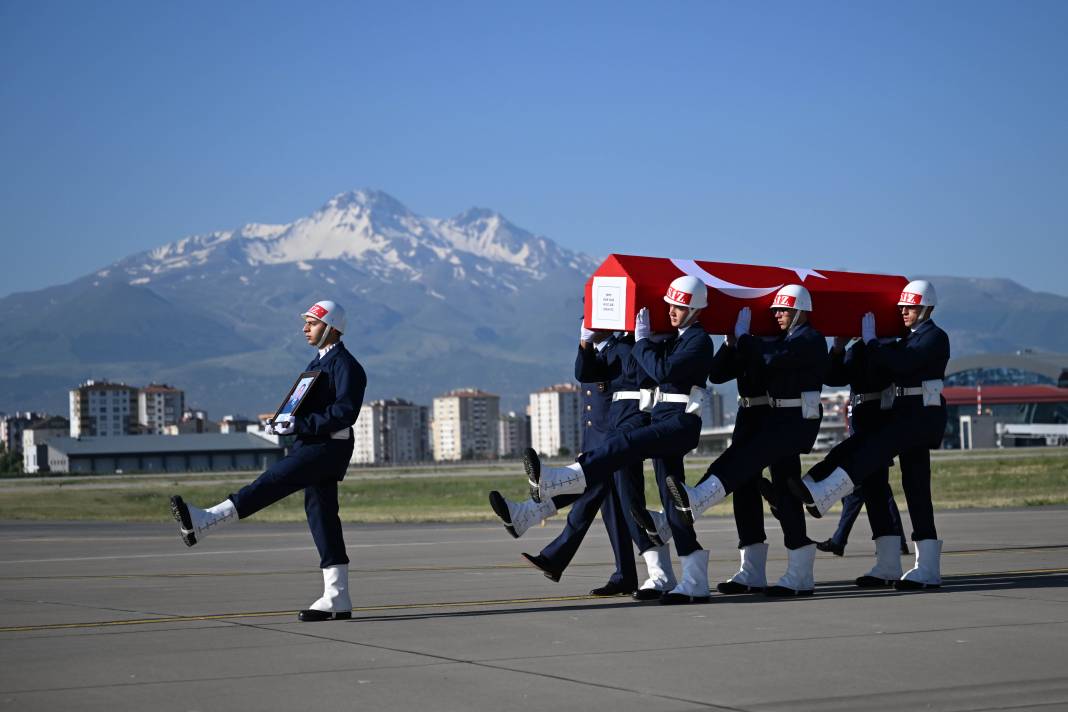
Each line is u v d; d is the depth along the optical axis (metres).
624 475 10.13
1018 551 15.28
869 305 11.09
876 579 11.06
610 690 6.31
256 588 11.91
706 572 10.01
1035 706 5.83
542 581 12.34
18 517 40.12
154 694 6.30
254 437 185.25
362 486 80.00
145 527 28.70
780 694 6.17
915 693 6.14
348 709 5.92
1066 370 155.88
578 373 10.52
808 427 10.27
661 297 10.10
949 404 147.25
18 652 7.66
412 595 10.99
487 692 6.29
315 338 9.33
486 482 81.81
